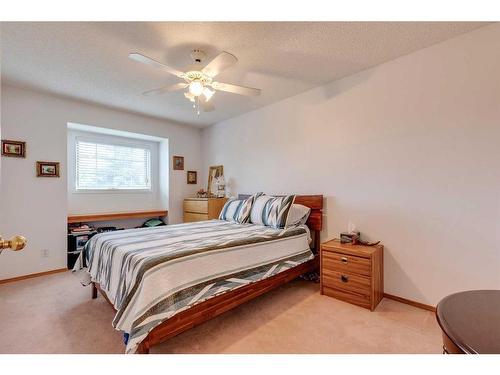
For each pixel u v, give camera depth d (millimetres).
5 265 2881
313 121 3080
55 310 2195
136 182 4508
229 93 3199
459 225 2039
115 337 1793
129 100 3373
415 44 2141
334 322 1995
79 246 3463
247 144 3977
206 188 4801
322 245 2521
